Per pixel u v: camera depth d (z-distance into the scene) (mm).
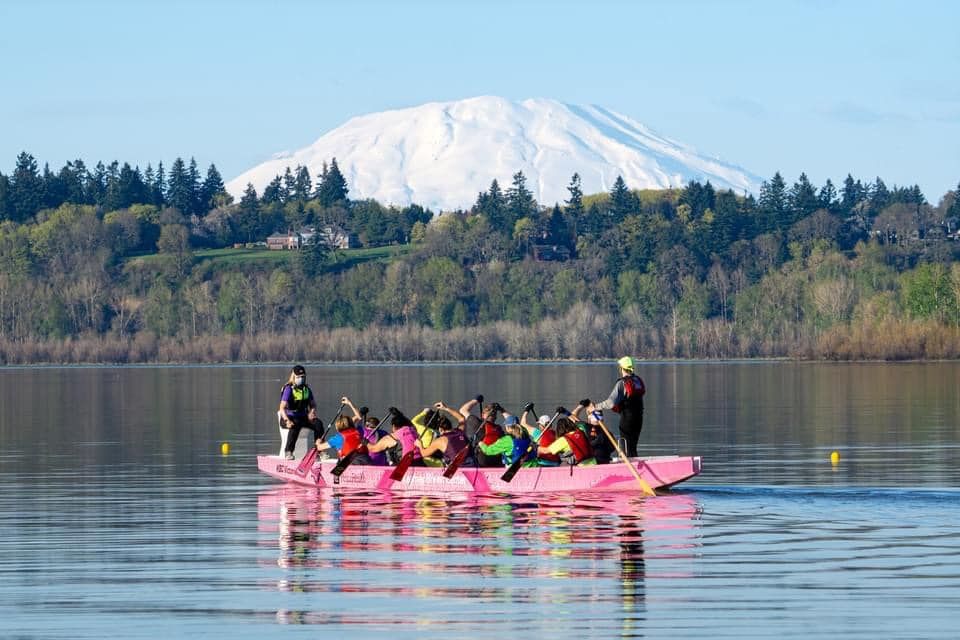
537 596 46781
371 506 69938
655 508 67625
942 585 47875
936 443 104688
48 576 50812
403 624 43188
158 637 41781
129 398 197625
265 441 113188
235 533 60875
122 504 71438
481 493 74625
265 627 42938
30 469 90062
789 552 54375
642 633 41719
